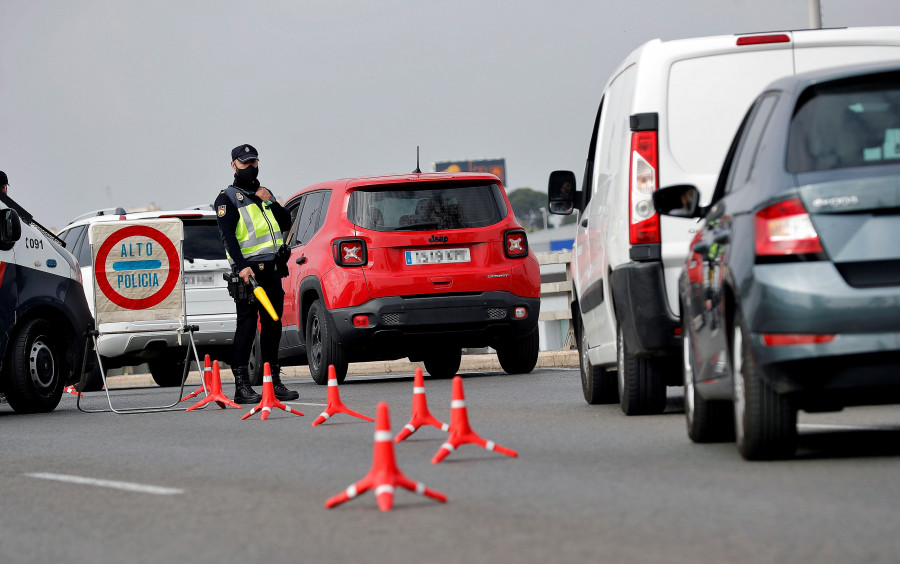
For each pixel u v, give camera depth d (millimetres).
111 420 47094
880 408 36062
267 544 20750
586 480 25484
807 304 24266
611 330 38656
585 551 18891
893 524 19453
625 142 35562
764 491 22953
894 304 24016
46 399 52250
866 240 24344
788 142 25938
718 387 28172
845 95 26281
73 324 53375
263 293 49688
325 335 58219
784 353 24484
